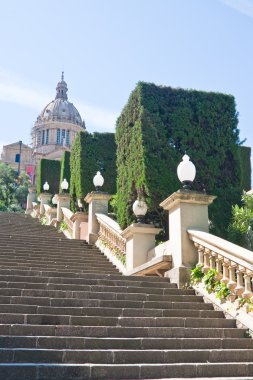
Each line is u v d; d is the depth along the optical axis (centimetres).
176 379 500
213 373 529
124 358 530
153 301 736
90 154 1892
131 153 1202
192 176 905
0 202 5088
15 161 7906
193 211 885
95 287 772
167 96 1211
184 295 784
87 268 1148
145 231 1064
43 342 538
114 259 1244
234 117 1229
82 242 1509
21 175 5741
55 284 755
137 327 616
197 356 561
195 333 635
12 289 699
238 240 987
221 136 1197
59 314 644
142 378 501
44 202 2762
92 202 1547
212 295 761
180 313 705
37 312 635
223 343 614
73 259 1241
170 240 910
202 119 1201
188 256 854
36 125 9200
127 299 746
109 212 1631
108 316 664
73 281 802
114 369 495
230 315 704
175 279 843
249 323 656
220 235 1101
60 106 9350
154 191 1110
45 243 1426
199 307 746
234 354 577
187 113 1195
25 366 467
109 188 1862
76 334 584
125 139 1262
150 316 686
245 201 1064
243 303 682
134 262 1044
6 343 523
